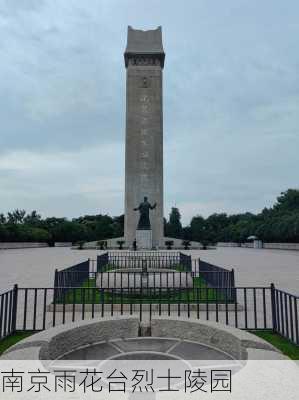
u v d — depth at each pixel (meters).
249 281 16.02
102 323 5.25
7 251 50.66
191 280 10.66
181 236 99.25
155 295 10.04
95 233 89.69
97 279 11.39
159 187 53.75
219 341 4.90
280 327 8.00
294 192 81.00
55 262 27.88
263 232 74.44
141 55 56.31
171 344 5.11
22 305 10.50
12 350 4.32
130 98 55.78
